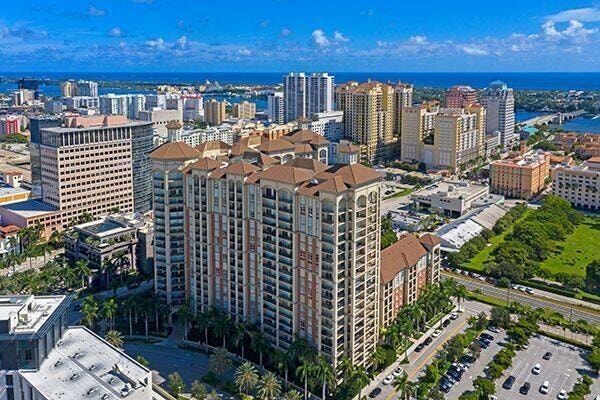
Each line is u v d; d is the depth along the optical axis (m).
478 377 196.25
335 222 185.88
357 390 187.62
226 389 196.62
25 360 140.25
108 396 131.25
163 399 179.88
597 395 194.12
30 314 150.62
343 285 194.88
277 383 185.12
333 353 195.75
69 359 146.25
